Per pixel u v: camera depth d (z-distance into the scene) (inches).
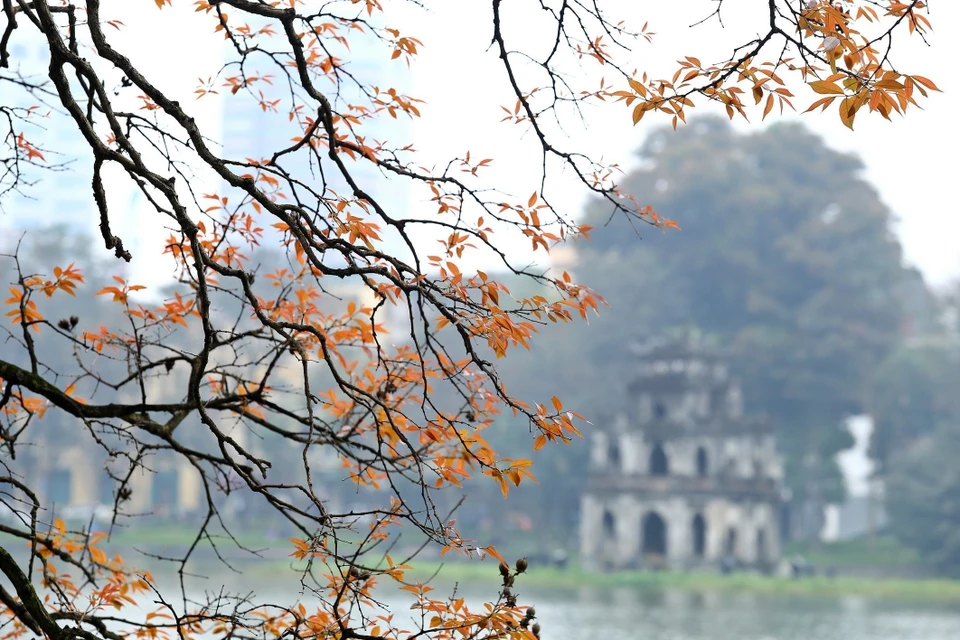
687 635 1978.3
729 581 3120.1
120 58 355.9
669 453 3513.8
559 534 3998.5
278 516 3752.5
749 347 4050.2
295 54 367.9
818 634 2076.8
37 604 337.7
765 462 3528.5
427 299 355.6
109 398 3157.0
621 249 4453.7
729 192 4195.4
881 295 4397.1
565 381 4069.9
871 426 4397.1
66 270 401.4
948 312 4717.0
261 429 3617.1
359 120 390.3
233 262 438.9
